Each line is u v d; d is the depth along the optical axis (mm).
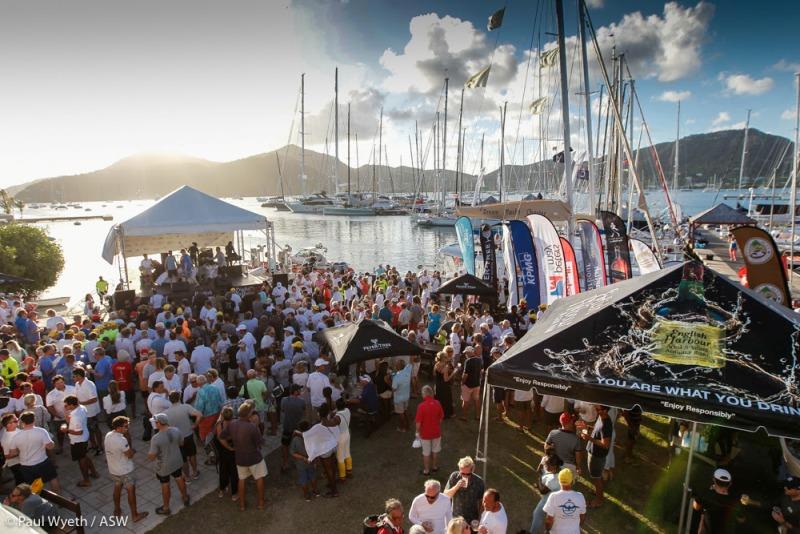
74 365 9703
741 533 5598
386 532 4820
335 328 11000
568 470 5332
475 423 9742
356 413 9586
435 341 12781
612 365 5473
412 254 43906
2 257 23188
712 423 4828
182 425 7652
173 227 18375
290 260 29406
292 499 7352
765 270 10078
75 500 7320
